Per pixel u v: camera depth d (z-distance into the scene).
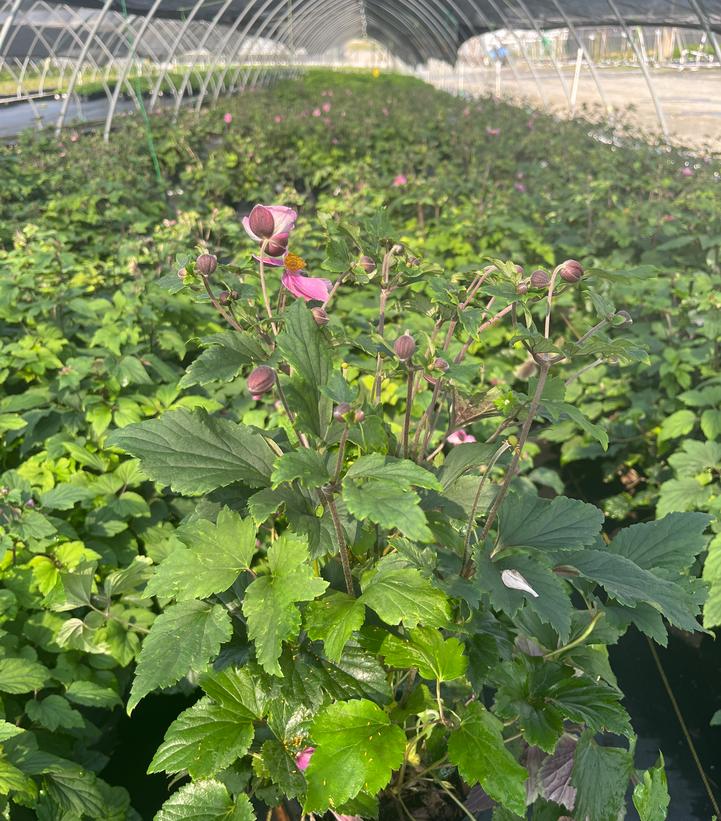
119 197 8.79
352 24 37.66
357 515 1.43
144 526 3.46
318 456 1.59
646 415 4.62
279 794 1.89
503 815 1.85
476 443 2.01
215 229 6.40
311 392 1.76
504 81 27.48
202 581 1.67
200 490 1.71
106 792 2.44
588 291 1.80
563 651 2.01
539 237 6.90
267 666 1.50
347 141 13.58
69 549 2.95
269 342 1.96
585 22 14.60
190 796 1.79
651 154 9.88
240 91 24.27
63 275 5.46
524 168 10.42
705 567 2.98
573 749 2.04
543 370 1.72
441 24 22.52
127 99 28.55
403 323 4.73
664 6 10.96
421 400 2.43
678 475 3.76
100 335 4.12
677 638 3.67
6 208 8.28
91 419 3.66
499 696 1.79
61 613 2.91
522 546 1.76
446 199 8.39
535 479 4.11
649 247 6.95
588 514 1.80
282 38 29.94
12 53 25.81
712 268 5.91
